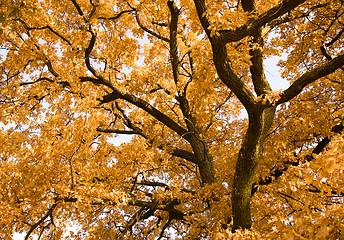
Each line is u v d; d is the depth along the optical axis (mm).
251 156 5285
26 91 7133
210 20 4043
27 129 6727
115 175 7043
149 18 8305
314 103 6957
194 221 6047
